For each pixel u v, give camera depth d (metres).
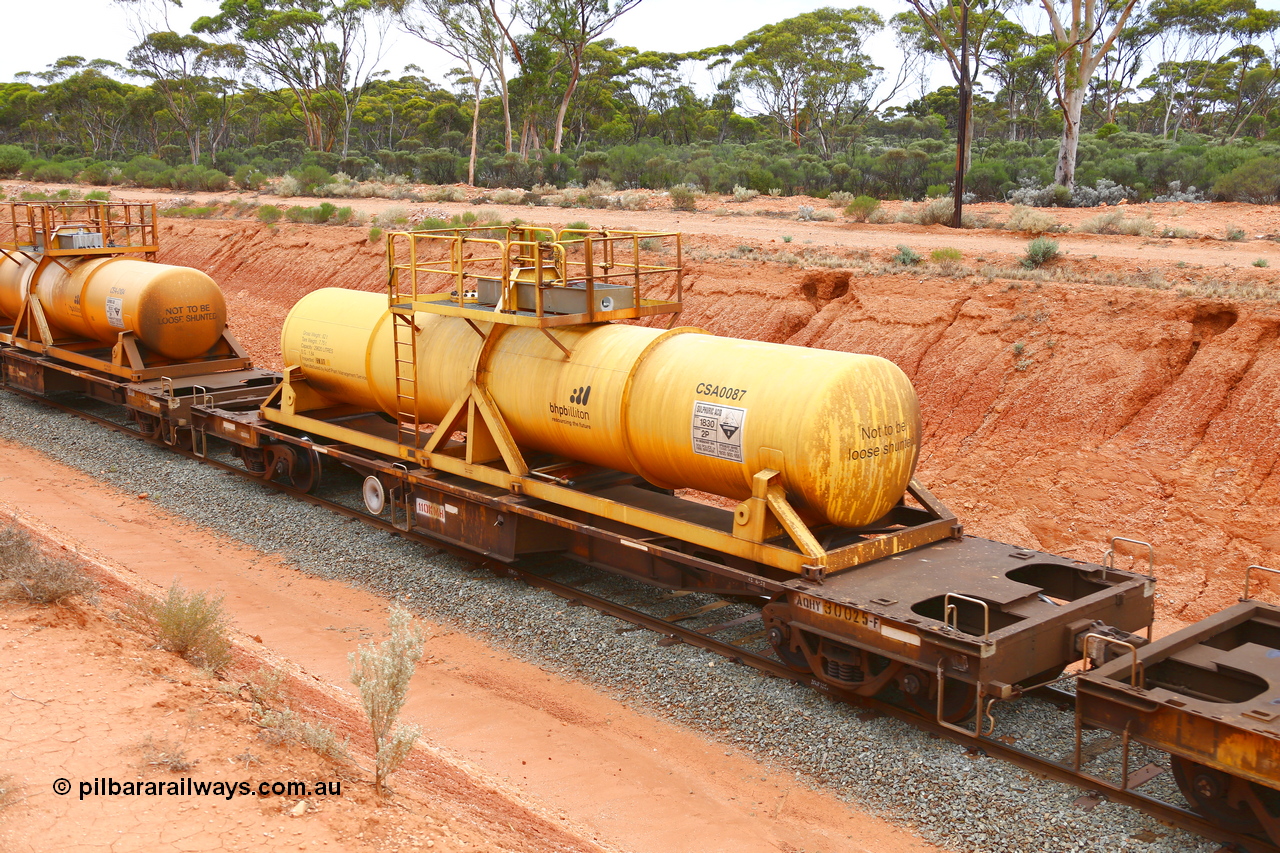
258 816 5.76
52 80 99.62
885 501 10.23
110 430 20.09
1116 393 14.97
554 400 11.73
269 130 91.69
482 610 12.02
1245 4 67.00
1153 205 32.00
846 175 43.97
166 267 19.09
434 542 14.27
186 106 83.81
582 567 13.46
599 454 11.61
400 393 13.91
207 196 53.84
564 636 11.21
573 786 8.46
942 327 17.83
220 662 8.51
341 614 12.13
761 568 10.27
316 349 15.19
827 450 9.45
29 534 11.39
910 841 7.61
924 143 55.50
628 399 10.96
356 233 32.91
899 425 10.09
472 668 10.75
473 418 12.70
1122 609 9.28
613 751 9.07
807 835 7.77
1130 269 19.41
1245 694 7.71
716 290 21.70
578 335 11.86
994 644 7.98
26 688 6.94
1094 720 7.65
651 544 10.91
